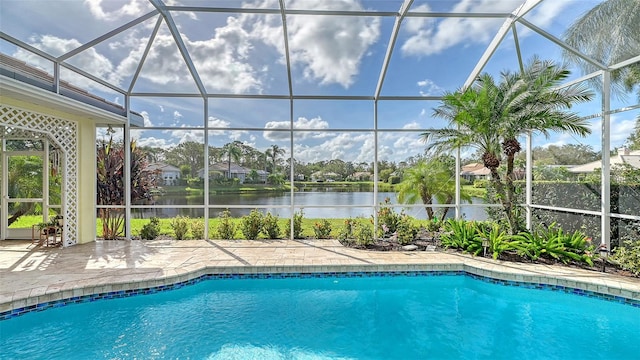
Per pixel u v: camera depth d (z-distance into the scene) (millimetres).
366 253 6391
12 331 3875
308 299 4973
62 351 3477
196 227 7809
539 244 5820
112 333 3873
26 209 7594
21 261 5637
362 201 8156
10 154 7543
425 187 8289
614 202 5656
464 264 5645
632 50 5207
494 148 6410
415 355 3490
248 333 3934
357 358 3426
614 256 5348
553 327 4121
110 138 7922
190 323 4160
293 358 3408
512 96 6117
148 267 5336
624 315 4367
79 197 7105
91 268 5246
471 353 3539
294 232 7926
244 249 6691
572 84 6453
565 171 6621
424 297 5062
